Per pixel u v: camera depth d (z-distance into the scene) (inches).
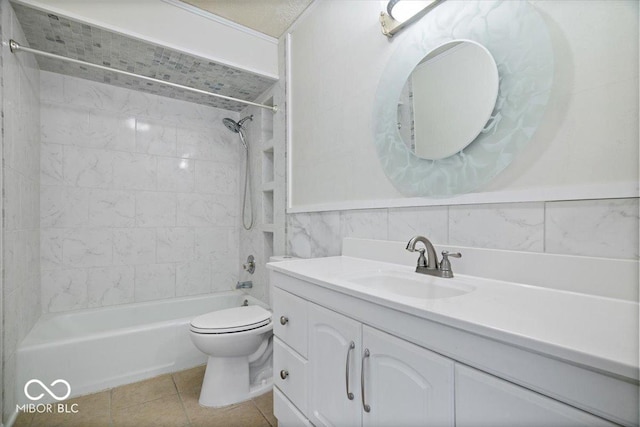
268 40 88.4
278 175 87.4
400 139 51.0
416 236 45.1
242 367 66.2
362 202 58.3
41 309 80.9
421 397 27.2
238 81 91.0
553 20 33.6
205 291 107.1
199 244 106.3
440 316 25.2
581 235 31.6
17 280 61.0
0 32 53.0
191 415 59.6
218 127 110.8
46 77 83.1
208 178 108.5
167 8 73.9
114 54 76.5
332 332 38.1
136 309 91.5
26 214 68.0
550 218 33.8
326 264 51.3
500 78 38.1
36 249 76.9
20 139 63.6
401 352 29.1
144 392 67.4
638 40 28.2
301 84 78.3
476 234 40.8
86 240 87.9
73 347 65.7
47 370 62.9
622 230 29.0
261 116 99.0
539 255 34.1
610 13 29.8
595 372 17.7
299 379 44.3
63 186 84.8
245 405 63.2
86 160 88.2
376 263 52.4
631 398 16.5
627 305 27.2
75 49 74.0
